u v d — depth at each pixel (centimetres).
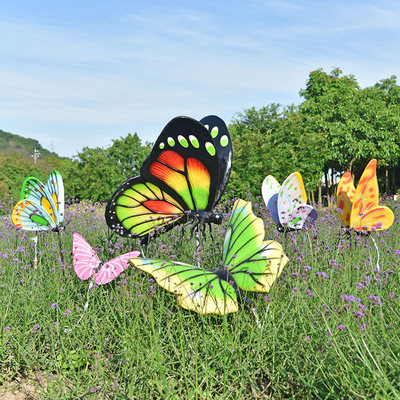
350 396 241
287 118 2189
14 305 400
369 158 2639
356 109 2550
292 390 284
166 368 299
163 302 365
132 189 471
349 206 488
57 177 501
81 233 699
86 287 440
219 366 311
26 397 301
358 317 262
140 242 507
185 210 475
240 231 379
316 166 2194
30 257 546
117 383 286
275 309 349
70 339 358
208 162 424
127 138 2295
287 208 496
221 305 325
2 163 2461
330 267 424
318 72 2941
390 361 248
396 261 430
